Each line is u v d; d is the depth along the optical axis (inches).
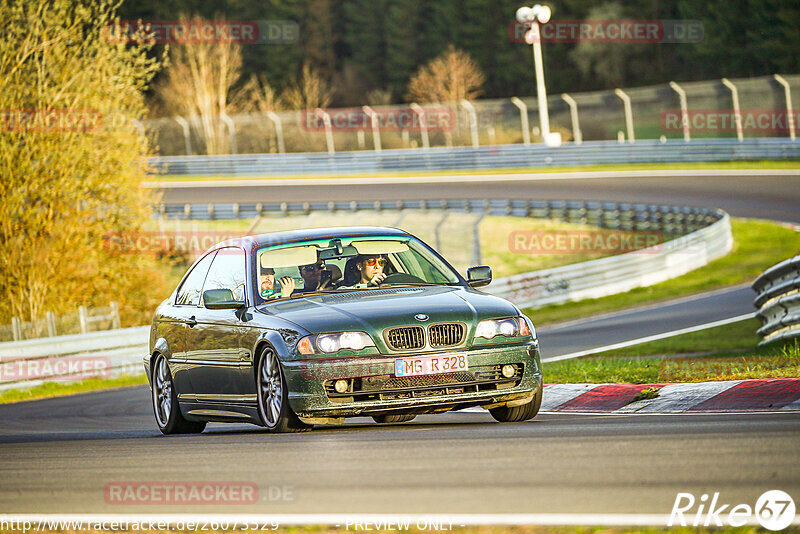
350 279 1173.7
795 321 1770.4
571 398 1331.2
